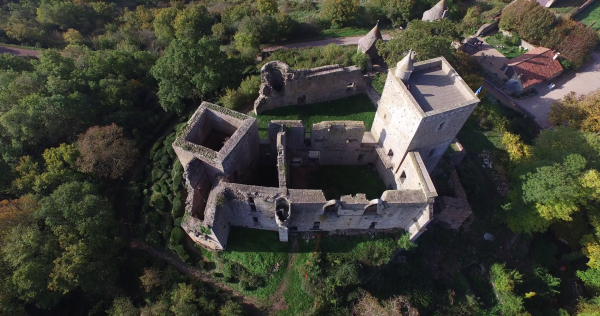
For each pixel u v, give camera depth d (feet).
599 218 136.26
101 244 116.16
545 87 227.61
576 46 229.66
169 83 154.40
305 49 216.13
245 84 168.66
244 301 119.85
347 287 124.06
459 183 138.82
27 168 134.72
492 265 139.13
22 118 138.82
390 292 128.06
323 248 128.26
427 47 163.63
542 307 140.26
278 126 128.36
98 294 123.65
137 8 280.51
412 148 118.11
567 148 140.56
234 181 126.31
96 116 157.17
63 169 131.75
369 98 176.04
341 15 238.89
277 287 122.11
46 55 174.60
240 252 125.59
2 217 113.91
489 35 255.70
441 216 133.49
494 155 166.30
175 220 129.49
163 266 125.49
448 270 138.31
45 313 120.47
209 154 108.47
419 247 136.46
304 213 115.03
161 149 151.23
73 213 115.96
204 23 240.32
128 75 184.24
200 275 124.88
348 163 152.66
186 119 165.17
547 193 121.49
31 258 108.68
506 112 201.67
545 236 156.97
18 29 239.09
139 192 140.46
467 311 130.82
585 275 140.15
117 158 135.95
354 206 111.14
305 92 165.89
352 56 190.90
